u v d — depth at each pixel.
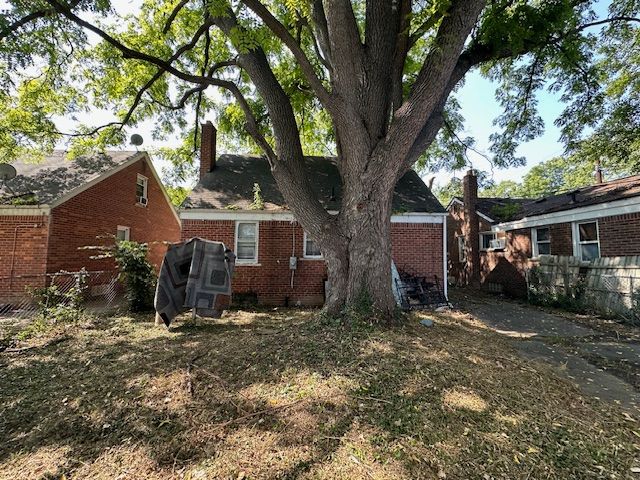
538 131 8.41
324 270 9.95
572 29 6.60
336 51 4.93
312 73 4.96
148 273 8.47
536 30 5.74
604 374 4.23
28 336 5.75
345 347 4.07
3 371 4.25
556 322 7.46
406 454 2.35
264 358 4.02
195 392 3.36
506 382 3.50
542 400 3.21
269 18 4.67
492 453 2.38
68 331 6.15
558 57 7.22
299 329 4.98
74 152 9.45
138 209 14.20
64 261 9.85
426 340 4.51
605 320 7.64
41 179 10.76
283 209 9.78
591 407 3.21
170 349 4.93
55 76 8.17
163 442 2.61
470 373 3.58
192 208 9.59
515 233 12.36
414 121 4.68
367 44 5.30
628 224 8.09
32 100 8.90
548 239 10.82
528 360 4.54
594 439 2.62
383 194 5.05
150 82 7.77
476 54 5.95
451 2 4.47
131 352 4.92
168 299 6.71
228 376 3.67
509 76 8.43
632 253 7.98
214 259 7.11
